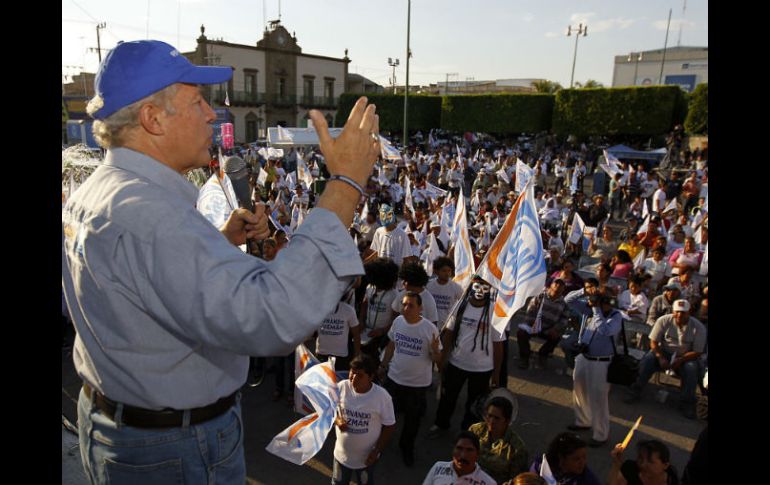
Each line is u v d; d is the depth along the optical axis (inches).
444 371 242.5
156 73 47.2
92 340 46.9
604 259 407.8
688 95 1419.8
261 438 244.1
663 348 278.8
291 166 1071.6
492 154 1454.2
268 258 291.9
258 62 2089.1
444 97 1750.7
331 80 2324.1
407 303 223.3
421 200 688.4
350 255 43.0
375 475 220.1
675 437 253.0
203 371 47.4
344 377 193.0
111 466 47.9
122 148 48.4
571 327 305.7
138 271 42.4
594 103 1476.4
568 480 160.6
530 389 299.1
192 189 50.9
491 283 215.8
